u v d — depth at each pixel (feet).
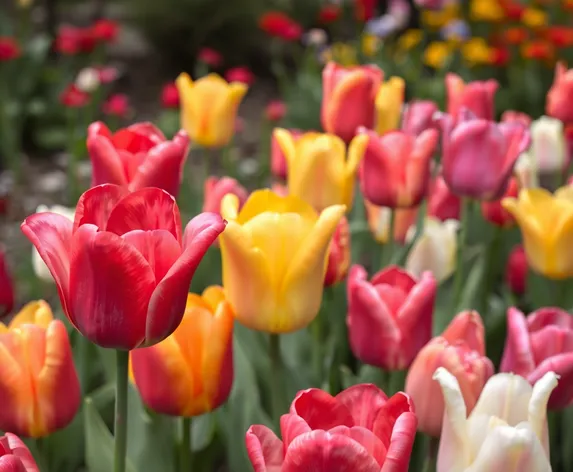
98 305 2.82
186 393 3.20
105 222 2.86
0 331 3.25
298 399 2.83
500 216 4.28
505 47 10.13
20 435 3.21
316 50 11.02
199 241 2.80
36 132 10.63
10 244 7.70
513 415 2.94
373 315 3.32
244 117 12.50
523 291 4.48
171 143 3.30
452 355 3.14
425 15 11.28
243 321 3.26
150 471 3.52
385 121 4.25
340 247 3.54
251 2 14.57
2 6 14.74
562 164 4.81
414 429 2.77
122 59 14.87
